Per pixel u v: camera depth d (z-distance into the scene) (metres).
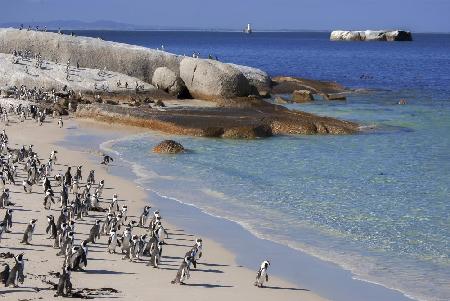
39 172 35.09
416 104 74.75
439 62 161.75
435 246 25.88
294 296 20.33
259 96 76.50
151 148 46.78
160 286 20.27
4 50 81.12
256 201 32.53
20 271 19.33
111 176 37.84
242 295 20.03
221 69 71.75
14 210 28.75
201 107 64.00
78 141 49.12
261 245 25.72
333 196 33.56
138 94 71.19
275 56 183.50
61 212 26.48
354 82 105.38
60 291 18.80
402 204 32.03
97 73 75.88
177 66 81.06
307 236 27.03
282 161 42.47
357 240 26.56
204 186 35.62
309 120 55.41
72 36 84.06
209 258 23.84
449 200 32.78
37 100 64.38
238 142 49.59
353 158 43.50
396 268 23.42
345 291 21.06
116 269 21.72
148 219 28.86
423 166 40.97
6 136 45.59
